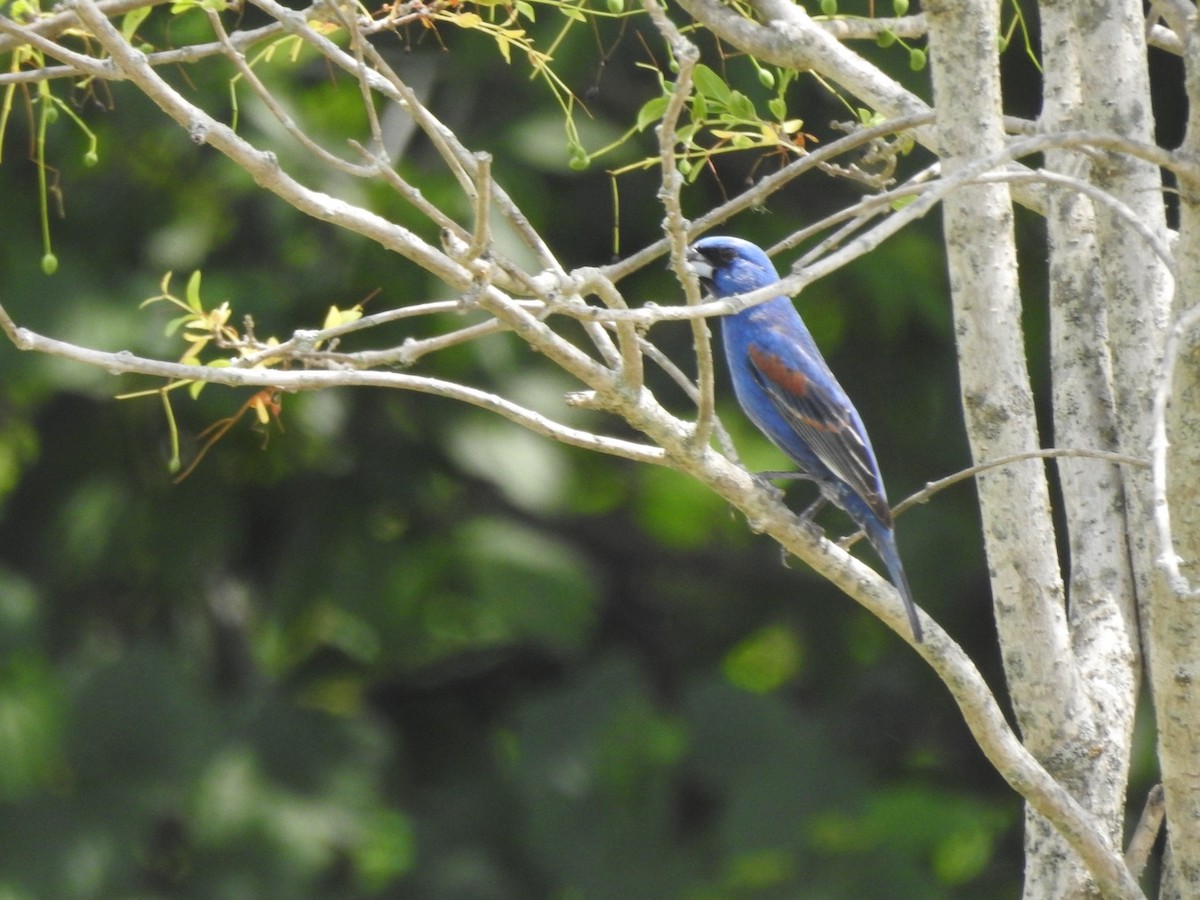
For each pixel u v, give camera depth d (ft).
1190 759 18.29
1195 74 17.07
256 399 21.24
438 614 47.42
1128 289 20.47
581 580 47.44
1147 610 20.77
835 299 45.03
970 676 19.34
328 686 51.67
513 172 42.50
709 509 54.60
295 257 43.73
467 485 49.14
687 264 17.10
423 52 42.96
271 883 44.96
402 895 47.29
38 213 43.57
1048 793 18.85
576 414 44.73
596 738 46.42
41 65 23.29
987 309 19.63
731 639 53.47
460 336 19.16
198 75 40.70
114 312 42.47
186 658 50.11
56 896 42.96
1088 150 20.51
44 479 48.29
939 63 19.57
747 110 22.04
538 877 48.42
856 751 51.11
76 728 45.34
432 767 52.06
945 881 47.34
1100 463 21.70
